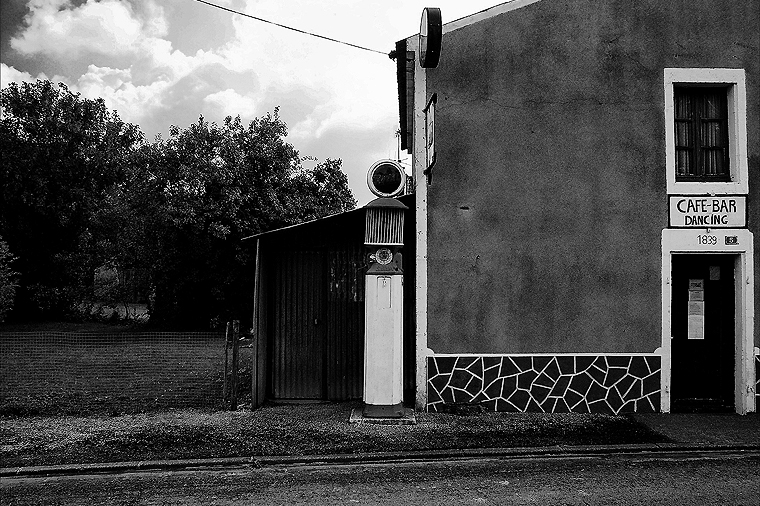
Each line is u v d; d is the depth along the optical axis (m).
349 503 5.32
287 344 9.20
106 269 28.42
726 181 8.84
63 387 10.57
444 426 7.76
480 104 8.70
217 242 21.61
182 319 22.70
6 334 16.81
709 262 8.91
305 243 9.20
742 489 5.58
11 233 27.42
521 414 8.38
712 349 8.84
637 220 8.69
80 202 28.69
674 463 6.47
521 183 8.69
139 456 6.73
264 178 22.41
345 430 7.59
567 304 8.61
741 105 8.73
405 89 11.22
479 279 8.61
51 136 28.83
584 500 5.32
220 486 5.85
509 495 5.47
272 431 7.58
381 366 7.98
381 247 8.09
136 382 11.07
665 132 8.74
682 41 8.80
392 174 8.38
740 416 8.37
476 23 8.74
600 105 8.75
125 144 31.11
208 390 10.29
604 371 8.56
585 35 8.78
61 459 6.64
